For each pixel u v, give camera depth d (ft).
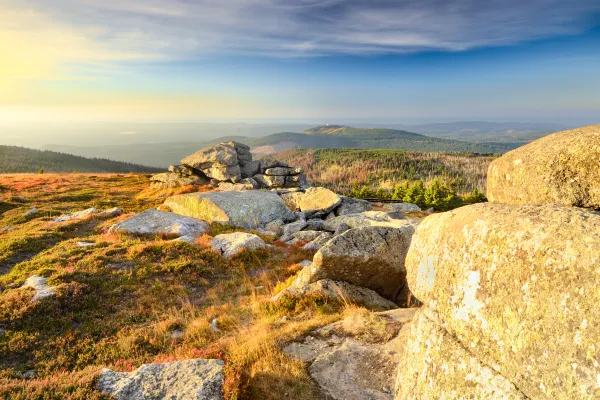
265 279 60.85
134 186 192.03
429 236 17.43
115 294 49.47
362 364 27.07
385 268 44.96
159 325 41.06
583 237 10.57
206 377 24.64
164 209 117.39
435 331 15.48
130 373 26.00
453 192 307.78
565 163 13.57
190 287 55.42
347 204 123.95
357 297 43.52
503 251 12.59
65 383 25.27
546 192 14.08
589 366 9.48
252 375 25.95
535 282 11.30
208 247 72.18
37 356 34.78
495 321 12.45
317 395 23.97
